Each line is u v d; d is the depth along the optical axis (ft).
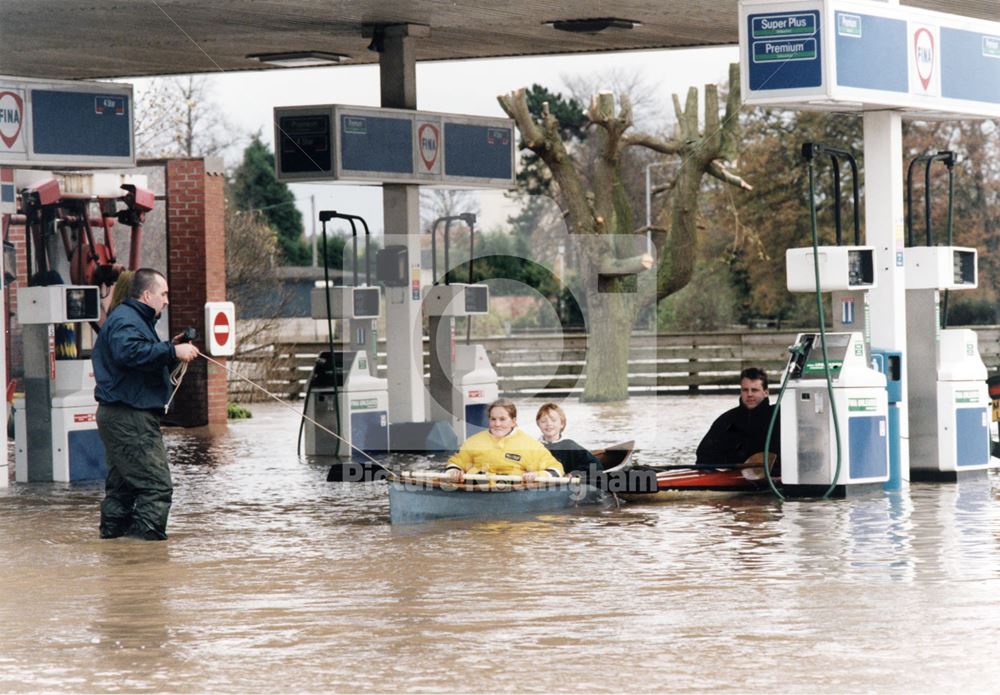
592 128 322.14
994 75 128.98
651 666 64.90
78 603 81.51
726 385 273.54
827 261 117.91
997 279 313.53
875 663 64.54
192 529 109.40
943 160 128.16
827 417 119.03
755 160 318.45
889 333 123.75
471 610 77.36
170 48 168.55
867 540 97.50
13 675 65.57
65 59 176.14
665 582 84.02
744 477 122.62
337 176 150.30
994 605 76.07
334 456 162.09
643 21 158.20
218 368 207.41
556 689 61.52
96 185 187.32
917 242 315.37
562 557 93.25
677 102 268.82
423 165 158.10
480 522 109.81
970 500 116.16
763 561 90.33
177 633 73.41
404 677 63.87
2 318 137.59
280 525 110.73
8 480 142.92
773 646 68.08
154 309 104.68
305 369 263.29
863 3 114.83
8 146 141.79
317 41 167.22
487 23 157.69
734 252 319.88
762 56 114.01
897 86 118.21
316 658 67.56
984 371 129.80
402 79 158.40
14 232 192.65
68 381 144.56
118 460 104.32
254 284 261.44
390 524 110.11
